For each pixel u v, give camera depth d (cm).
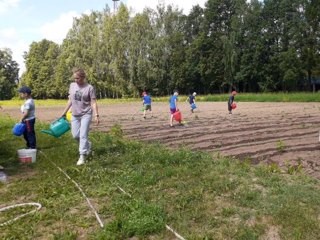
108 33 7744
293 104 3584
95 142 1122
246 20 6481
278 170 749
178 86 7119
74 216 540
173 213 525
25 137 1047
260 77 6356
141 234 467
